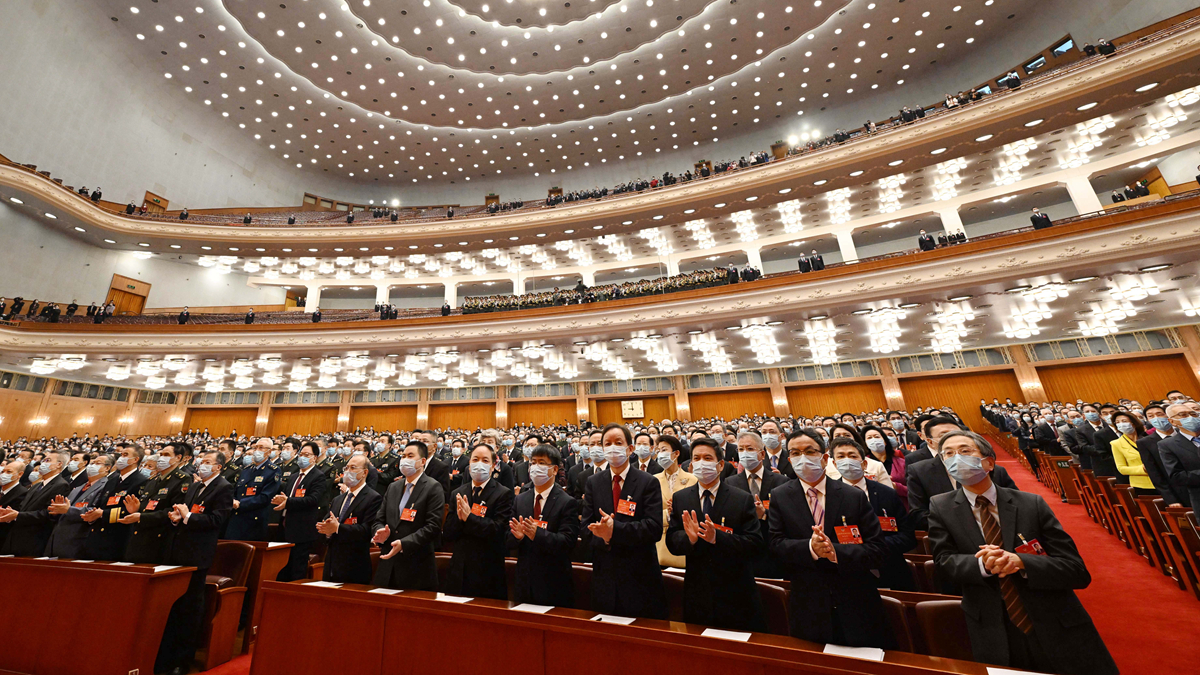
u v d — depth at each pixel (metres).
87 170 16.52
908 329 14.10
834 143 14.96
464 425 19.55
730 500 2.62
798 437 2.45
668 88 19.17
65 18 15.50
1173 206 9.29
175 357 14.46
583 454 5.54
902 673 1.59
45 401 15.58
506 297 15.60
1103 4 14.31
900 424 5.96
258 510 4.76
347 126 21.08
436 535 3.10
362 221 18.86
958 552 2.09
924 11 16.08
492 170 24.36
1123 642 2.96
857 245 19.14
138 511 3.40
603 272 20.23
